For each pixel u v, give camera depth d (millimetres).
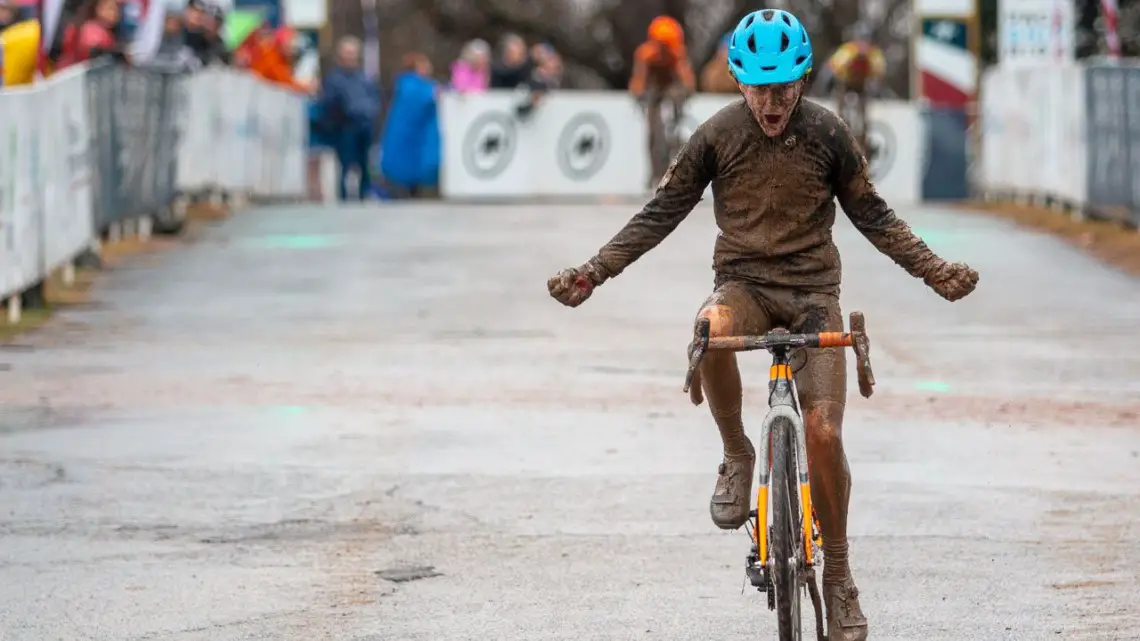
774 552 12539
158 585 16422
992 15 76875
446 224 48531
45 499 19391
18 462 20969
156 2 48406
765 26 13289
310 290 35469
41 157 32344
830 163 13789
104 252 40438
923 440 22516
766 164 13805
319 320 31781
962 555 17453
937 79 70625
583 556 17453
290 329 30766
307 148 64688
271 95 58562
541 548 17750
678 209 14195
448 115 64625
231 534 18188
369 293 35188
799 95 13656
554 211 53156
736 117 13844
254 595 16172
